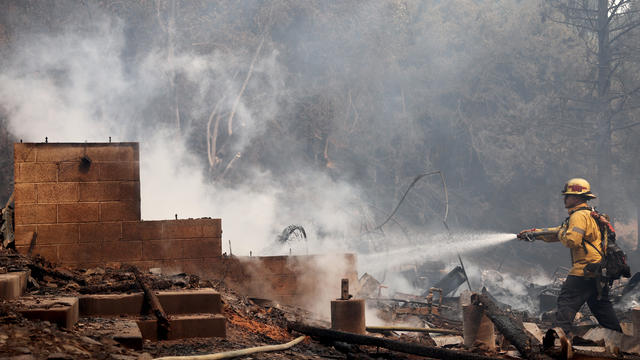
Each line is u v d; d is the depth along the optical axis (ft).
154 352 18.11
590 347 23.95
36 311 17.28
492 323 24.70
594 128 130.93
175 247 30.94
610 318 29.32
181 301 21.89
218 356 17.43
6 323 15.88
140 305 21.36
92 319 19.92
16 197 29.48
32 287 22.57
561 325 29.37
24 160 29.63
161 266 30.68
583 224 29.45
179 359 16.33
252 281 32.37
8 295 19.24
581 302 29.58
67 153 30.01
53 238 29.66
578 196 30.63
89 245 29.94
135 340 17.52
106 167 30.27
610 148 126.21
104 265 29.96
